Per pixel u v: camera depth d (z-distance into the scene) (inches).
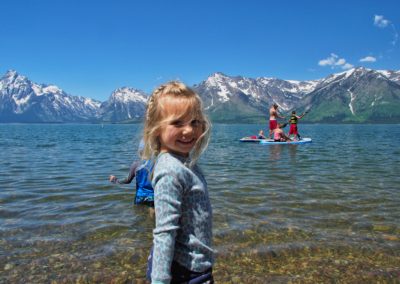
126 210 122.5
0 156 318.7
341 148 403.2
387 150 376.8
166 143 41.2
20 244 90.8
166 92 40.8
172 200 38.7
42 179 187.3
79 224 107.0
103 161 279.4
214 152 344.8
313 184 168.2
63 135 935.7
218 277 74.7
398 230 101.8
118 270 77.6
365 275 75.7
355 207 125.3
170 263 38.0
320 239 94.7
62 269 77.6
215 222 107.6
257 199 136.7
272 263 81.4
